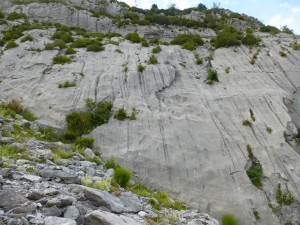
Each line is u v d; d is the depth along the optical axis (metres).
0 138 14.33
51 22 46.34
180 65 28.20
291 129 21.36
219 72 26.91
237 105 23.02
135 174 18.23
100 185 11.43
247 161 19.02
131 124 21.05
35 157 13.41
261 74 26.98
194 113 22.03
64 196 9.15
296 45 31.23
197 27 50.56
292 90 25.94
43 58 27.97
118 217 8.53
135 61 28.08
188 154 19.23
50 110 22.14
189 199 17.19
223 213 16.59
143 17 55.00
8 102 22.45
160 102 23.12
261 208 16.78
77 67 26.67
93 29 48.59
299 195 17.72
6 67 26.84
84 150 18.23
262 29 44.78
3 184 9.55
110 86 24.33
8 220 7.30
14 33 33.75
